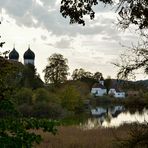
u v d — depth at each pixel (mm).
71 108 86812
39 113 66438
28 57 173125
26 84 92125
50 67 118500
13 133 6270
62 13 9078
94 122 53656
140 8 9148
